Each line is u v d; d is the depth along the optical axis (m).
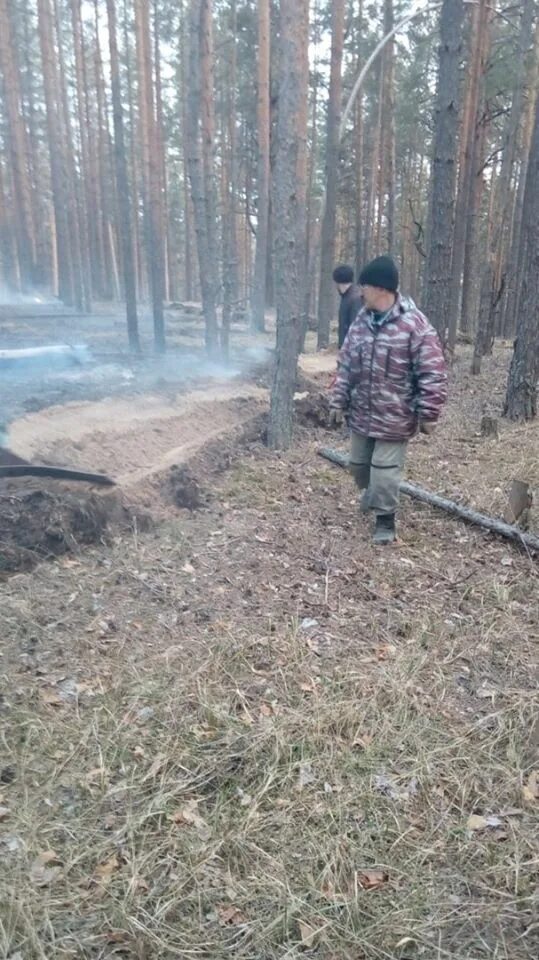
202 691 3.29
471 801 2.81
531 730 3.13
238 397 8.28
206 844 2.54
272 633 3.86
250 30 21.83
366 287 4.68
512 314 21.73
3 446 5.42
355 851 2.55
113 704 3.19
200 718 3.14
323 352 13.44
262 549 4.89
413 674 3.54
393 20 20.08
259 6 14.83
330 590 4.39
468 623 4.09
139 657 3.56
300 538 5.13
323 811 2.71
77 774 2.81
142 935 2.21
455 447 7.64
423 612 4.18
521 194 18.12
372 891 2.43
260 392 8.86
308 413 8.27
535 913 2.36
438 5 11.33
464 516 5.52
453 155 10.02
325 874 2.45
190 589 4.25
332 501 5.97
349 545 5.08
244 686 3.39
